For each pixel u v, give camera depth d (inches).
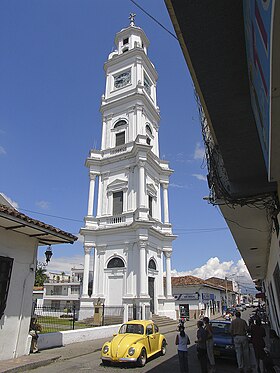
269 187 267.3
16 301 434.9
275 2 70.1
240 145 236.8
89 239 1151.0
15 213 375.9
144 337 468.1
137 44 1457.9
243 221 362.0
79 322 910.4
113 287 1068.5
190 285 1587.1
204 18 154.9
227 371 405.7
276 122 120.4
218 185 277.9
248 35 144.2
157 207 1275.8
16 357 426.6
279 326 571.8
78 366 422.6
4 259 414.9
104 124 1364.4
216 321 559.8
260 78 126.8
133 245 1077.1
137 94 1296.8
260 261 657.6
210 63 177.3
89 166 1278.3
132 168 1197.7
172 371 402.0
